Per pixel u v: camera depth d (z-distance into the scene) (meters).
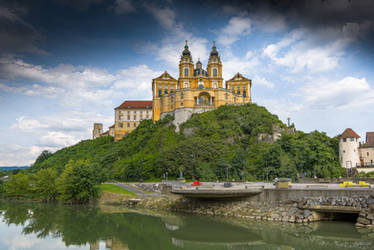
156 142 124.81
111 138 171.50
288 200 43.44
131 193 74.69
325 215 41.84
